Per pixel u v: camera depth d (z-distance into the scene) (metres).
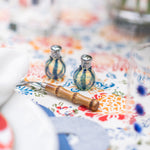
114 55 0.80
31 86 0.61
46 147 0.40
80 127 0.51
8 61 0.48
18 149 0.42
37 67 0.70
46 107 0.56
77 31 0.93
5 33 0.87
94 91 0.63
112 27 0.97
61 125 0.51
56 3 0.98
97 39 0.89
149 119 0.51
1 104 0.46
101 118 0.55
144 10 0.85
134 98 0.51
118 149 0.48
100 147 0.48
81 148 0.47
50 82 0.65
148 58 0.56
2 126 0.42
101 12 1.08
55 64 0.64
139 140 0.50
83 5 1.12
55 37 0.88
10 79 0.46
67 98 0.58
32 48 0.80
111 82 0.66
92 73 0.62
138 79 0.53
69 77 0.67
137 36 0.90
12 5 0.97
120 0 0.88
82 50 0.81
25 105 0.46
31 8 0.92
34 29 0.88
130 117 0.52
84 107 0.57
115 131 0.52
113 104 0.59
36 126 0.43
